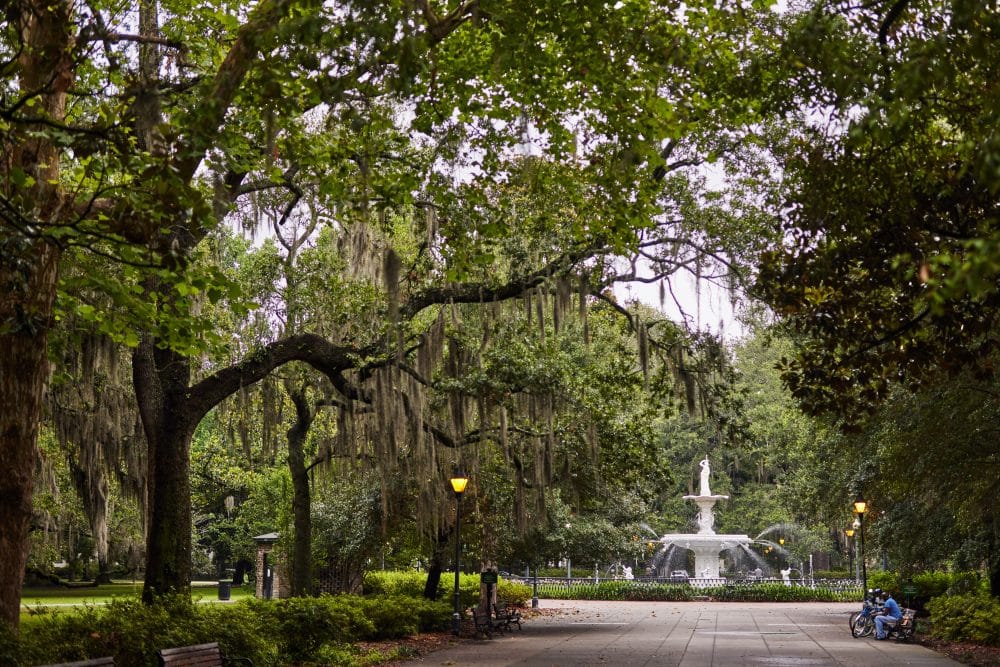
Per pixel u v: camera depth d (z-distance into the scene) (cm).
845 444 2480
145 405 1711
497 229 1692
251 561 6016
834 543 5947
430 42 1153
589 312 2412
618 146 1539
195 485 5066
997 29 809
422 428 2141
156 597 1513
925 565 2934
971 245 522
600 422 2536
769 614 3834
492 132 1625
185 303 1368
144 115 1045
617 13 1309
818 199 1188
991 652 2198
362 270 2108
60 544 3819
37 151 1188
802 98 1183
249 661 1429
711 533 5472
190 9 1482
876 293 1290
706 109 1496
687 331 2225
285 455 4303
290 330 2258
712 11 1388
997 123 704
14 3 984
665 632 2847
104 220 1165
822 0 995
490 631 2667
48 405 2398
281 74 1126
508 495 2847
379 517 2966
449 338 2269
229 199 1446
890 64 889
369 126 1441
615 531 3353
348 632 2089
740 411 2280
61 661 1198
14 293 1197
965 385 1791
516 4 1222
